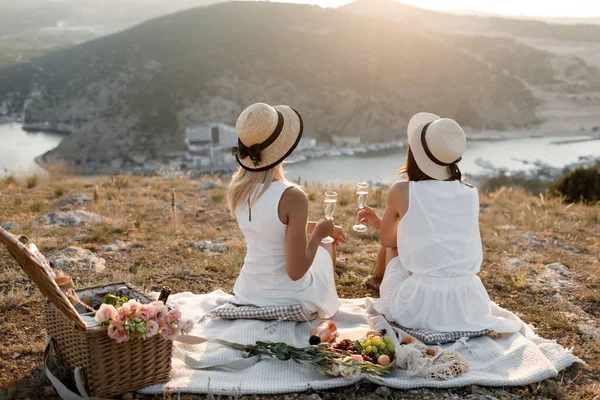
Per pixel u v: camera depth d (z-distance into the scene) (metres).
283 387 2.65
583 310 4.04
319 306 3.23
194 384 2.66
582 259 5.48
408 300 3.27
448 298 3.20
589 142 170.38
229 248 5.38
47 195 8.16
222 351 2.94
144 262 4.86
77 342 2.49
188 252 5.18
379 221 3.85
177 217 6.85
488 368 2.91
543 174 96.56
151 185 9.41
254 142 2.92
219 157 139.12
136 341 2.53
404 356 2.82
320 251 3.41
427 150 3.23
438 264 3.19
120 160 141.75
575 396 2.72
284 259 3.10
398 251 3.35
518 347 3.04
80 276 4.40
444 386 2.74
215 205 7.78
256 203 3.00
